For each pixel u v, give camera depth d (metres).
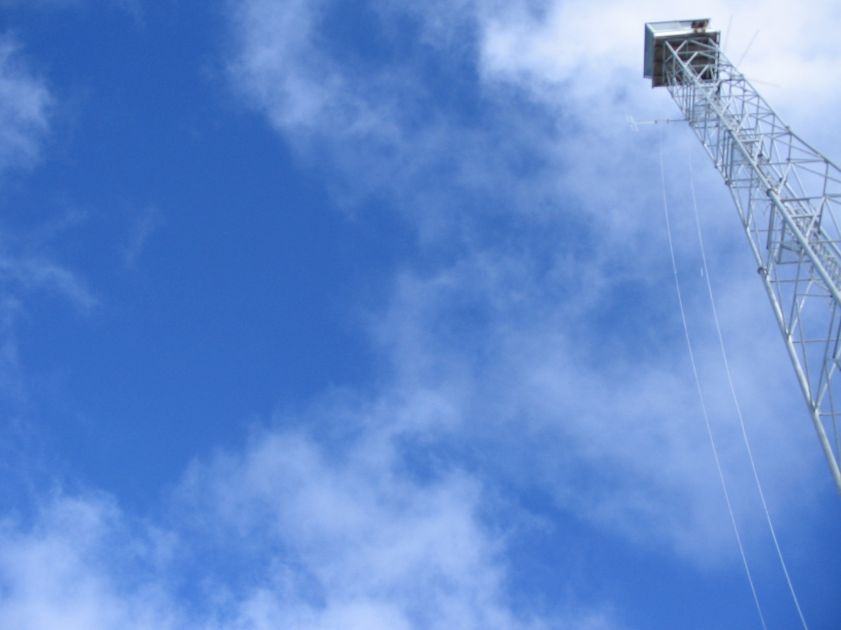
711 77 45.72
